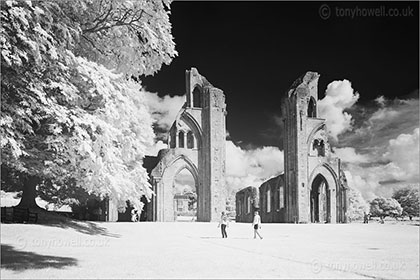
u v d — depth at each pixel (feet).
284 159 222.48
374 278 38.06
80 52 50.80
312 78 227.81
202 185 204.74
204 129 208.85
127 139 47.16
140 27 51.37
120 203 102.12
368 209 368.68
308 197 210.59
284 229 132.57
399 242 81.20
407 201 368.68
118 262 47.19
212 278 37.09
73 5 43.91
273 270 42.24
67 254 53.72
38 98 38.91
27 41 35.19
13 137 39.24
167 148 203.82
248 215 253.65
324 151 220.84
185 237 92.27
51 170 54.34
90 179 45.55
